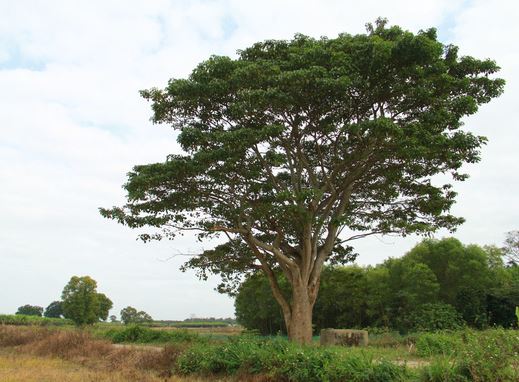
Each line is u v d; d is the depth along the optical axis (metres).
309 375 12.34
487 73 18.69
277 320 50.03
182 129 18.48
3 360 19.19
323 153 20.86
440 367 10.50
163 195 19.06
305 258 20.38
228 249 23.39
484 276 44.12
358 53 16.88
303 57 17.20
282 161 17.48
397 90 17.09
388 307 44.19
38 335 25.50
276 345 14.52
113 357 18.67
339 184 20.75
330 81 15.74
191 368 15.55
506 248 53.25
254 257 23.45
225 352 15.16
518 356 9.60
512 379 9.34
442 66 16.97
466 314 33.84
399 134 15.92
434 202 20.66
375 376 11.43
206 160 17.09
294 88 16.47
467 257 45.03
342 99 16.86
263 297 48.56
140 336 29.89
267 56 19.31
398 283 46.47
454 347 12.95
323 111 17.59
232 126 19.02
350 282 45.94
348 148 19.23
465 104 17.11
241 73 17.33
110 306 70.50
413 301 41.31
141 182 17.69
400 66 16.83
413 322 32.41
